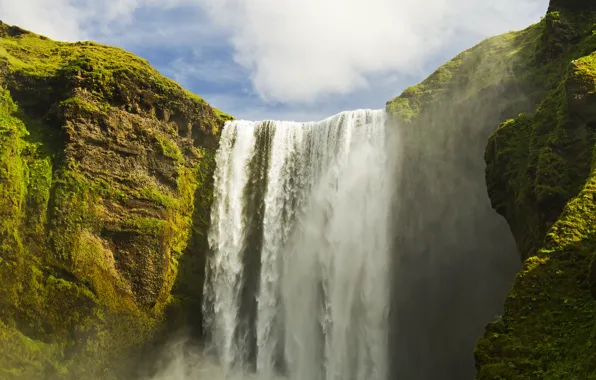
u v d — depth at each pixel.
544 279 16.39
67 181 32.56
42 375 29.38
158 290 33.47
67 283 30.98
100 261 32.12
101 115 34.44
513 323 16.09
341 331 35.53
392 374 33.66
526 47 32.31
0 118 32.91
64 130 33.28
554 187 20.56
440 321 32.53
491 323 16.47
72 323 30.69
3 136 31.86
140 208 34.19
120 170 34.47
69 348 30.36
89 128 34.00
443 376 31.91
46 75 35.19
